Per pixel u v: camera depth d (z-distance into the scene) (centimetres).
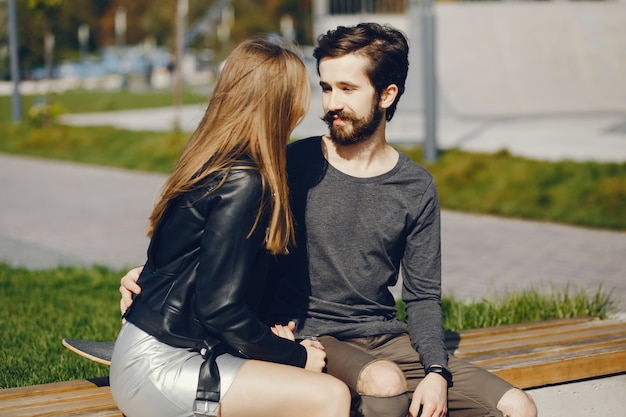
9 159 1636
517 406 290
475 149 1334
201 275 265
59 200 1134
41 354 447
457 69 1969
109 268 720
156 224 281
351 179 310
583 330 423
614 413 386
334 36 309
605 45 2089
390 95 312
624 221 912
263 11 6475
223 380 265
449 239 847
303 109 282
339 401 266
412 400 292
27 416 284
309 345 294
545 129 1619
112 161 1532
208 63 4819
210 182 268
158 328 269
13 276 661
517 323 455
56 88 4219
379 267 311
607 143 1393
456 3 2091
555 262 742
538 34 2080
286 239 278
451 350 375
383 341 314
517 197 1022
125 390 269
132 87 4475
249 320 266
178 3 1970
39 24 2497
